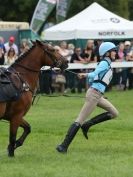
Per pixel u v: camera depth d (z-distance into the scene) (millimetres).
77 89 28859
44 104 24188
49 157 13195
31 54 13555
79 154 13602
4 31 33562
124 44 30438
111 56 13938
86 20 30953
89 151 14031
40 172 11516
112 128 17906
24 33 33969
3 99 12727
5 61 27219
